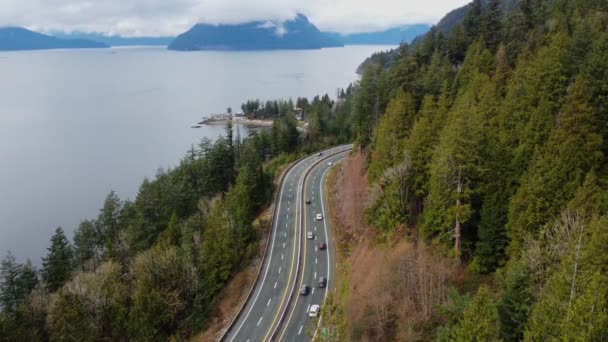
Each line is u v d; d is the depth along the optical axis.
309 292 51.53
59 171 148.88
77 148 181.38
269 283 53.91
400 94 66.25
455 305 28.69
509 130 45.16
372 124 83.38
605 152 37.03
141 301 46.06
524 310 25.86
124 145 186.25
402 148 53.03
